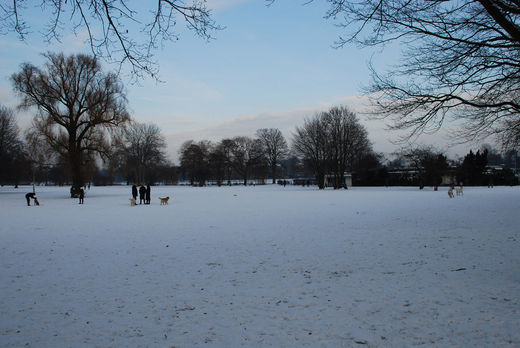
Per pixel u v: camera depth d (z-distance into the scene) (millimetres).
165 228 14156
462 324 4695
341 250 9461
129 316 5242
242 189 63156
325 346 4195
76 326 4914
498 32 7887
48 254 9609
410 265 7754
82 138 39281
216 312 5348
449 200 25688
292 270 7645
